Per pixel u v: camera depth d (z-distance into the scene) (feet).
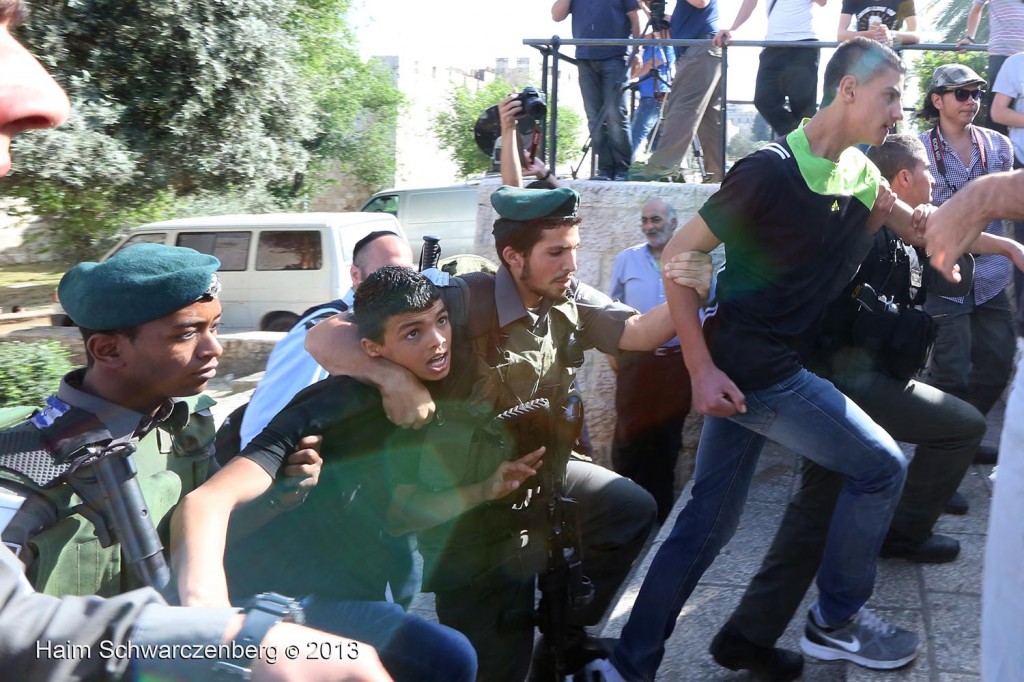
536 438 7.84
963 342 13.05
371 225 39.27
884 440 8.29
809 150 8.02
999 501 6.33
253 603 3.57
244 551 6.89
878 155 10.05
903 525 10.78
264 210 56.70
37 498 5.29
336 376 6.98
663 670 10.00
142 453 6.30
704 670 9.94
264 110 43.93
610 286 16.16
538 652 9.41
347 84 67.97
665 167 17.67
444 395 7.75
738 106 18.76
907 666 9.06
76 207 42.60
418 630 6.99
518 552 8.22
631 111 18.94
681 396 15.37
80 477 5.43
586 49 18.03
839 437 8.21
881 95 7.73
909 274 9.36
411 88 85.87
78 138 36.22
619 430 15.78
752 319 8.31
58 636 3.26
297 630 3.46
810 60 17.17
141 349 5.94
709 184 16.93
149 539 5.55
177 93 39.47
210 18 39.06
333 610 6.98
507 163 12.16
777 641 10.15
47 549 5.37
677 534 9.00
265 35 41.16
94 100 37.27
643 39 16.92
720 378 8.30
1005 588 6.20
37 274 66.64
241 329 37.65
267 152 43.52
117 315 5.81
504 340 7.88
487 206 18.20
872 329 9.02
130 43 37.99
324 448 6.93
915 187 9.92
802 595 9.23
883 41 15.94
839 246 8.39
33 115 3.27
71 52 37.73
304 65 52.80
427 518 7.59
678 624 10.68
